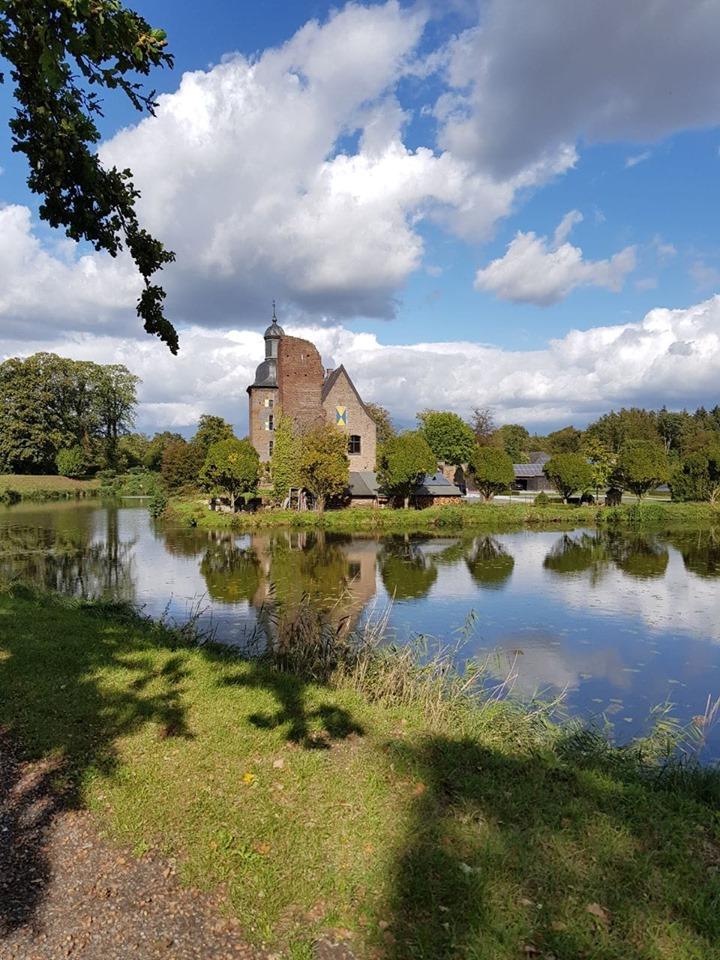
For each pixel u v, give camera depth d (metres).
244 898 3.47
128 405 84.19
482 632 14.53
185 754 5.08
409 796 4.50
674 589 20.06
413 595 18.92
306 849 3.88
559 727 7.71
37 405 72.00
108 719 5.74
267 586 20.23
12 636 8.67
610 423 90.56
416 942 3.16
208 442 68.88
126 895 3.49
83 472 76.12
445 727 6.08
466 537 35.31
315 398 51.72
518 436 115.19
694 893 3.50
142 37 4.30
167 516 42.66
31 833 4.01
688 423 94.75
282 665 9.02
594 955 3.05
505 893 3.46
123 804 4.32
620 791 4.75
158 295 6.09
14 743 5.23
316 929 3.28
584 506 48.25
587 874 3.62
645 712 9.62
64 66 4.10
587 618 15.98
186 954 3.09
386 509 44.78
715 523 43.19
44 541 31.89
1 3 3.76
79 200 5.54
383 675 8.09
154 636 10.04
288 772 4.83
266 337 55.09
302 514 41.34
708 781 5.52
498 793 4.54
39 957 3.04
